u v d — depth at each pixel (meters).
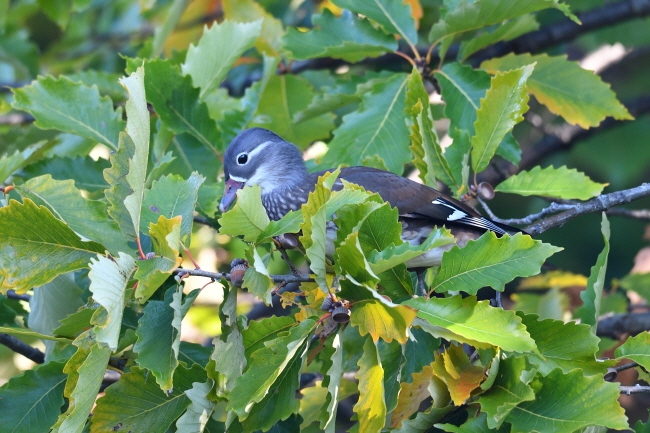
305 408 9.73
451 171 9.79
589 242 16.72
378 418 6.83
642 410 14.22
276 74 12.91
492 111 9.33
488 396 7.08
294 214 7.19
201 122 10.50
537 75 11.57
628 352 7.76
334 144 10.77
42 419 8.15
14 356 13.47
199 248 15.07
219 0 15.61
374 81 11.30
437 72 11.05
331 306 6.91
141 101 6.92
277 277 7.46
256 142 11.93
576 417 6.77
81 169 10.67
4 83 15.03
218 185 10.34
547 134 16.28
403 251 6.85
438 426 6.95
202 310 15.24
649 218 11.62
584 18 14.84
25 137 11.83
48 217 6.94
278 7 16.55
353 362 8.60
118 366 8.64
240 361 7.31
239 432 7.95
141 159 6.94
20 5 17.08
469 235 10.85
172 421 7.59
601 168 16.70
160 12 16.50
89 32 17.88
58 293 8.73
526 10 10.36
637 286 13.92
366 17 11.37
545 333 7.53
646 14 14.70
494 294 10.28
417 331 8.75
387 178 10.81
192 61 10.60
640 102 15.74
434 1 15.05
